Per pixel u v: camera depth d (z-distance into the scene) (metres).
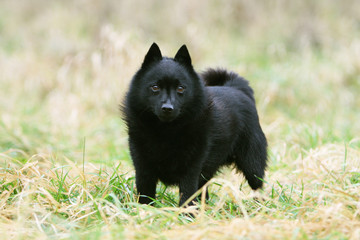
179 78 8.88
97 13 29.25
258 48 25.75
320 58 24.58
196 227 7.54
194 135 9.16
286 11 29.62
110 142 16.12
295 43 26.42
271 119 18.53
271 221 7.86
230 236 6.87
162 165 9.30
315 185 9.98
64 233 7.47
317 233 7.33
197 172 9.36
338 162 11.82
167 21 27.97
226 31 27.95
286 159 13.64
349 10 30.28
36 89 21.70
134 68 19.89
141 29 26.30
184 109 9.02
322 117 18.83
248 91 11.72
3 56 24.59
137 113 9.22
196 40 24.17
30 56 24.39
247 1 29.84
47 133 16.28
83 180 9.51
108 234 7.12
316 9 29.23
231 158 11.13
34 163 9.80
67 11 30.75
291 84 20.77
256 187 11.05
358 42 25.05
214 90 10.83
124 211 8.78
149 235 7.12
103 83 20.00
